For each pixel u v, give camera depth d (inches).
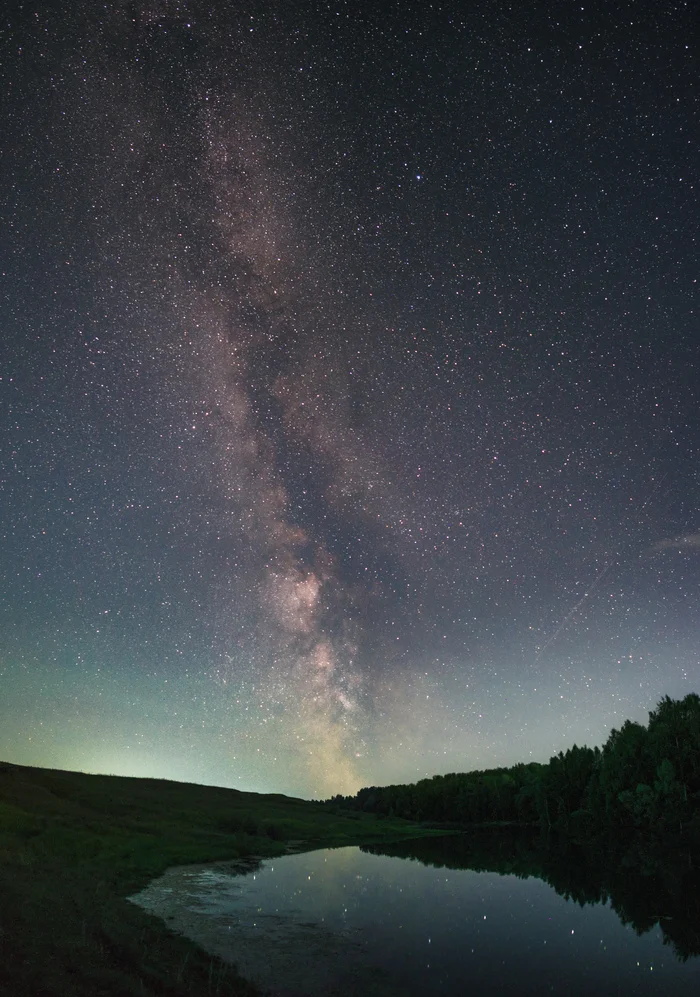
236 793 4943.4
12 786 2765.7
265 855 2317.9
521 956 1035.3
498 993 856.3
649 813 3932.1
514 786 5187.0
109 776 4303.6
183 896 1439.5
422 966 964.6
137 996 606.9
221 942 1045.8
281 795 5531.5
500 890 1695.4
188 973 784.9
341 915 1305.4
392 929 1197.1
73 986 575.2
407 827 4256.9
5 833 1749.5
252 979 849.5
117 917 962.1
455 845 3179.1
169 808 3127.5
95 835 2023.9
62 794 2972.4
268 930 1152.8
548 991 868.6
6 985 532.7
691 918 1349.7
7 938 639.8
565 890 1724.9
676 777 4234.7
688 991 881.5
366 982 877.8
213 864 1969.7
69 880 1140.5
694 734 4365.2
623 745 4507.9
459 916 1334.9
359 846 2893.7
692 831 3627.0
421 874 1982.0
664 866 2374.5
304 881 1742.1
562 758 4874.5
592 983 906.1
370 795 5915.4
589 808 4271.7
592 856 2728.8
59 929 736.3
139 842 2063.2
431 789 5354.3
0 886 847.7
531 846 3176.7
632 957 1040.8
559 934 1194.0
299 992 820.6
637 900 1582.2
